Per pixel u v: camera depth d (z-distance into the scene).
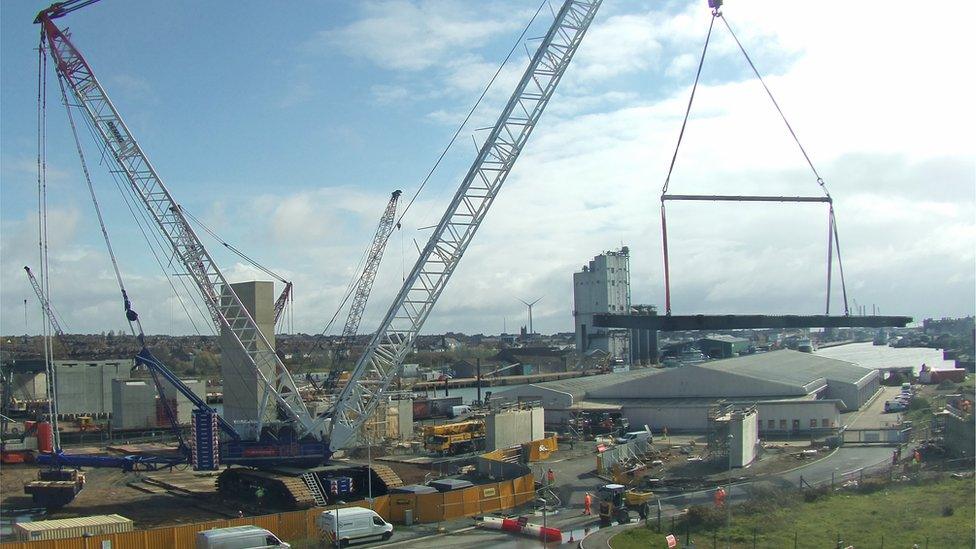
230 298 75.25
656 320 43.81
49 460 63.06
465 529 49.78
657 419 97.31
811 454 71.88
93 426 108.44
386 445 87.88
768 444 80.56
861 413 106.44
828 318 49.31
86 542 41.06
